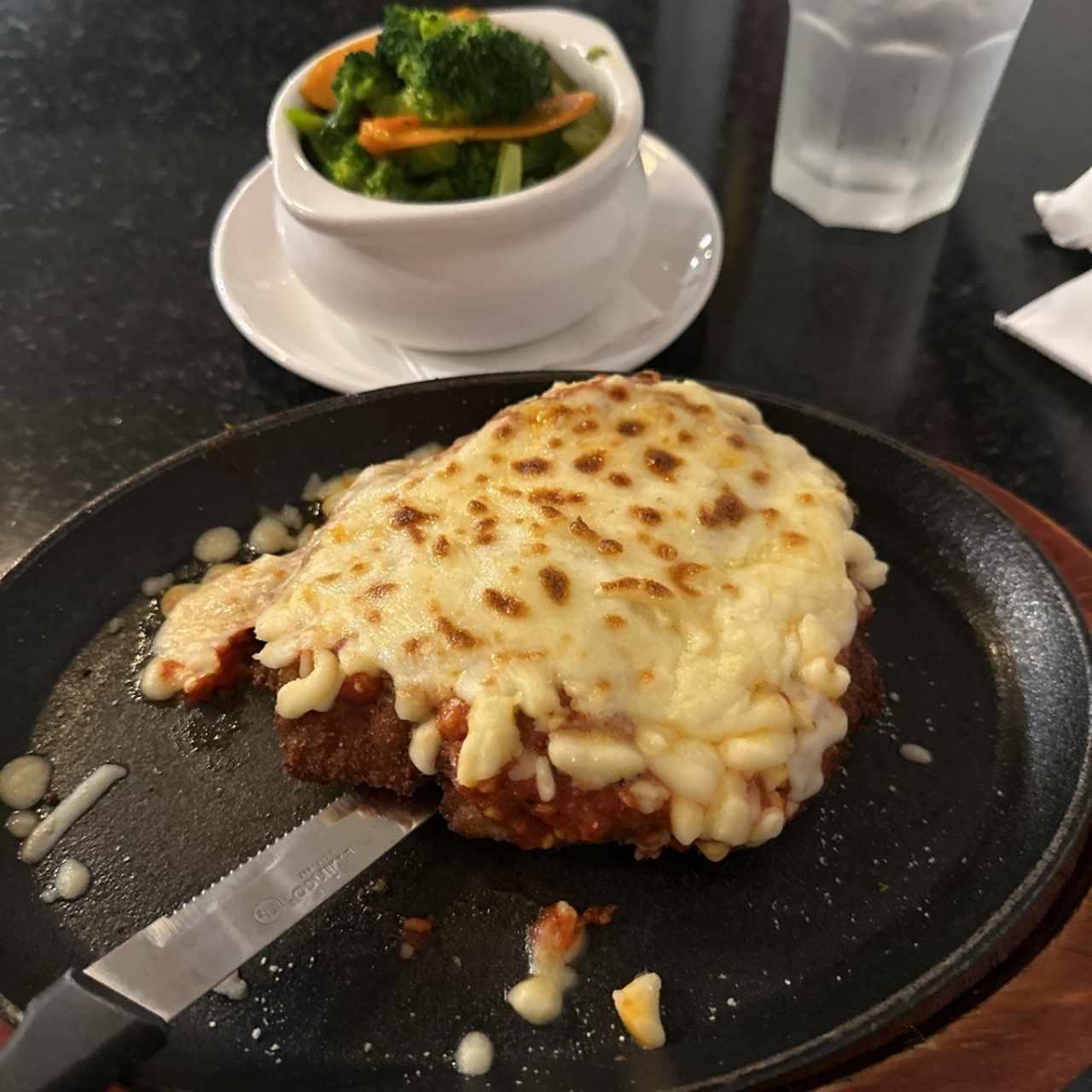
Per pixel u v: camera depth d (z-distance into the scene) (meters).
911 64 0.40
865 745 0.27
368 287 0.35
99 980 0.21
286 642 0.25
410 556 0.25
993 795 0.26
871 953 0.23
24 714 0.27
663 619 0.24
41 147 0.51
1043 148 0.49
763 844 0.25
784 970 0.23
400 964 0.23
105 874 0.25
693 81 0.54
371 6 0.61
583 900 0.24
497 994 0.23
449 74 0.34
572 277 0.35
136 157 0.50
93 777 0.26
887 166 0.43
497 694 0.23
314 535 0.29
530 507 0.26
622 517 0.26
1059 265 0.43
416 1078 0.22
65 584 0.29
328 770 0.25
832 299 0.42
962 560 0.30
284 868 0.24
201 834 0.25
